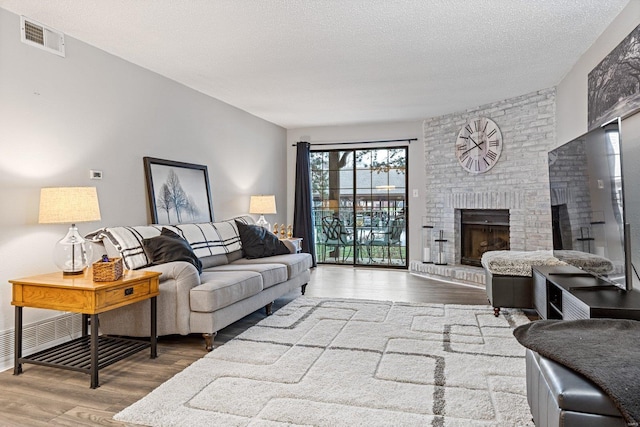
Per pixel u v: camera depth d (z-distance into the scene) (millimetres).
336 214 7109
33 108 2949
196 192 4652
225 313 3111
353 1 2717
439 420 1948
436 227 6219
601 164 2434
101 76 3508
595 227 2572
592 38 3379
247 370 2559
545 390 1589
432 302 4355
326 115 6082
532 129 4934
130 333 3053
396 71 4105
